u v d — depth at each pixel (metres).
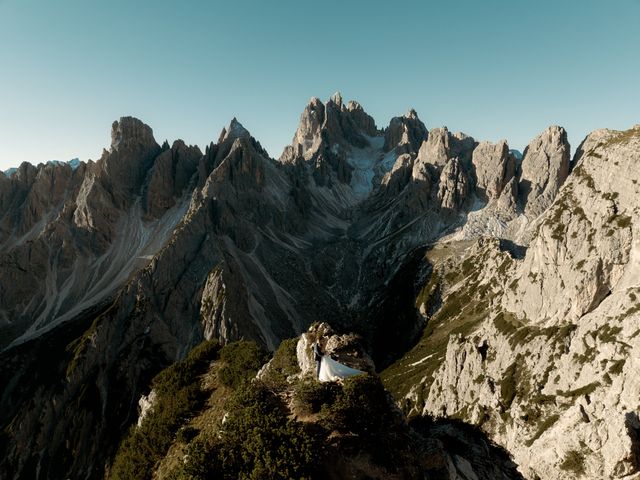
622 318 72.00
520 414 73.25
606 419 57.03
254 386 41.34
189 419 59.47
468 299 157.75
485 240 187.12
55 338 152.75
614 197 91.88
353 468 30.36
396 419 36.00
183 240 189.62
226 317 152.25
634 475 52.34
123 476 55.56
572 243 93.19
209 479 30.62
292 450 30.00
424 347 142.12
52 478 109.44
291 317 184.50
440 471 36.12
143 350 142.00
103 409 122.88
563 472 58.06
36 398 126.31
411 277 195.75
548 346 83.38
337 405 33.81
